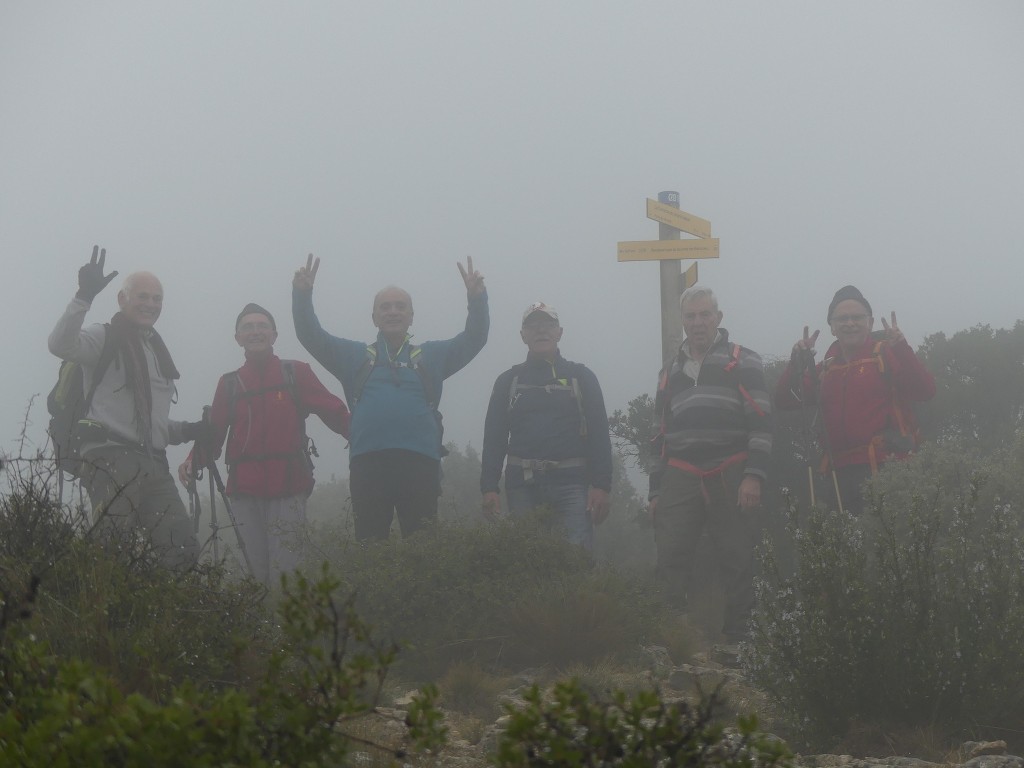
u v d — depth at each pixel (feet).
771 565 18.28
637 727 7.95
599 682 19.38
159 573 15.89
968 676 16.29
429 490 28.60
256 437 29.48
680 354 29.99
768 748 8.29
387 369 29.19
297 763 8.19
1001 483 23.58
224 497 28.17
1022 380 37.88
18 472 16.87
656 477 29.96
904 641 16.55
